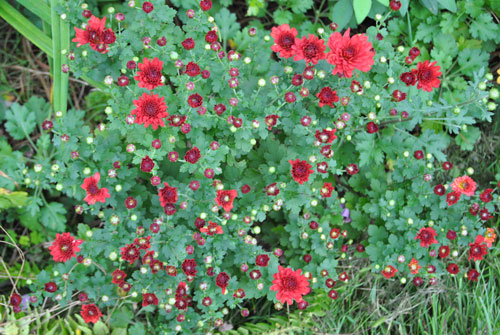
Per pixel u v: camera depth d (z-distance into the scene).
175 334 2.73
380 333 3.07
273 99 2.82
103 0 3.18
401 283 3.12
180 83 2.66
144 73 2.50
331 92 2.60
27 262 3.05
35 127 3.36
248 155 2.99
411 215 2.89
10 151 3.10
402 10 2.91
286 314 3.10
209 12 3.25
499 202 2.88
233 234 2.77
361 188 3.14
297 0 3.26
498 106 3.33
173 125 2.55
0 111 3.32
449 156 3.41
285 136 3.16
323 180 3.13
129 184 2.76
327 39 2.79
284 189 2.73
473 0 3.22
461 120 2.72
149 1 2.69
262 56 2.99
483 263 3.15
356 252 3.09
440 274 3.02
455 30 3.34
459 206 2.91
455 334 3.06
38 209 2.94
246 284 2.87
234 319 3.11
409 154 2.98
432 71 2.68
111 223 2.62
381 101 2.88
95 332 2.84
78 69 2.78
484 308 2.98
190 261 2.56
